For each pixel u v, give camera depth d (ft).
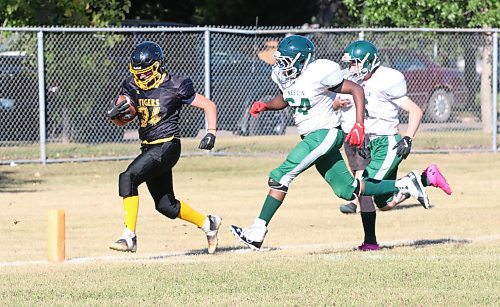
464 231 99.71
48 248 81.51
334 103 84.28
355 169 92.12
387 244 90.22
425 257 78.89
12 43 174.70
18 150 173.99
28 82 176.24
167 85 79.92
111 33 175.94
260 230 80.69
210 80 170.30
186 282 68.44
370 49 83.56
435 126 188.75
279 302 60.70
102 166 163.02
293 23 292.20
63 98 176.65
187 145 177.17
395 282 67.36
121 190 79.20
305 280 68.44
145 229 104.01
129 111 80.59
